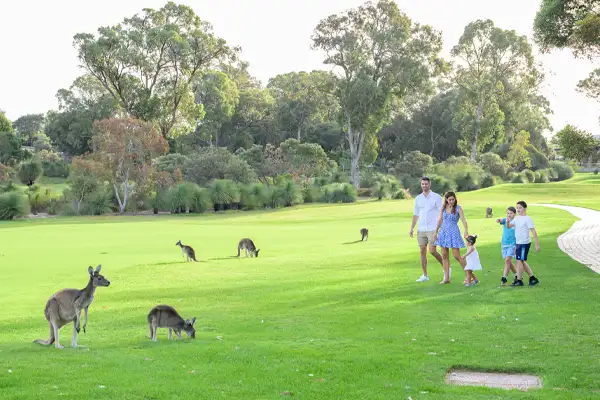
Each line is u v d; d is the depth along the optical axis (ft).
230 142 401.70
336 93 279.69
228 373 26.25
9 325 39.19
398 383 24.76
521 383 25.22
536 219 119.85
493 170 322.14
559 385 24.43
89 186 212.02
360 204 207.21
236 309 43.06
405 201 212.84
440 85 422.82
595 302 40.11
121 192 222.69
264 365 27.45
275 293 49.03
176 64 280.72
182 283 56.13
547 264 58.39
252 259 74.43
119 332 36.76
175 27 274.36
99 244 96.84
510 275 53.42
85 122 375.86
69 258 77.25
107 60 267.59
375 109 271.28
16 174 289.53
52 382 25.00
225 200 213.46
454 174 289.53
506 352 29.17
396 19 270.26
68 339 34.81
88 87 390.42
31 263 71.92
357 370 26.53
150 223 156.87
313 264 67.21
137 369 26.99
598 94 123.85
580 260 61.21
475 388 23.99
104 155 208.95
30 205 212.23
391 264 64.59
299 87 422.00
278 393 23.53
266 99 413.59
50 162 349.20
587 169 431.43
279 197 222.07
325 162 286.66
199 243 97.96
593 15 104.88
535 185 251.19
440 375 25.96
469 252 48.93
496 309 39.40
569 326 33.86
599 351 28.96
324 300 45.19
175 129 294.66
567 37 115.24
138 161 216.13
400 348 30.27
